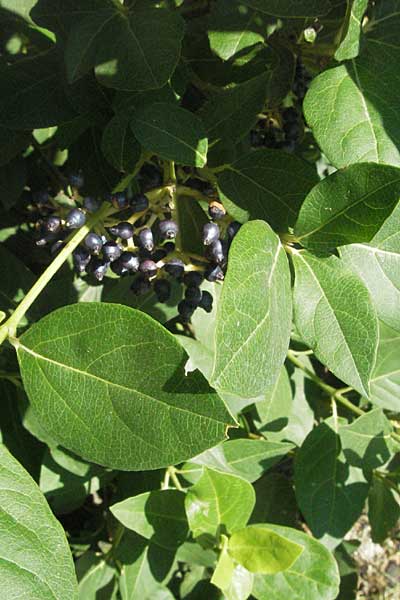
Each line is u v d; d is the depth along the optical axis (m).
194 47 0.48
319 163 0.62
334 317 0.38
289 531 0.50
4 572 0.33
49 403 0.37
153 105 0.40
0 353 0.51
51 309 0.53
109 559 0.56
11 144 0.49
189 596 0.60
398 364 0.58
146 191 0.44
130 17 0.42
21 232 0.57
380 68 0.40
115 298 0.51
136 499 0.50
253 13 0.43
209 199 0.43
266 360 0.34
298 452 0.56
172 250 0.43
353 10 0.39
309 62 0.48
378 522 0.60
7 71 0.47
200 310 0.51
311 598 0.49
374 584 1.02
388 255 0.40
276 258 0.35
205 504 0.48
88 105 0.46
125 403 0.36
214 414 0.35
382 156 0.38
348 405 0.58
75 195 0.44
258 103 0.44
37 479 0.56
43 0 0.46
